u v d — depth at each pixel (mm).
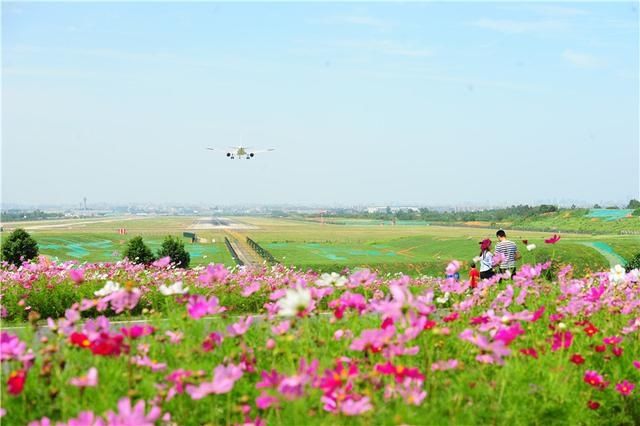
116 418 3320
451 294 8539
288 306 4070
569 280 8516
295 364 4992
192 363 4758
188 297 5340
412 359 5172
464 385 4586
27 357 4238
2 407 4254
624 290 7930
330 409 3701
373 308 5250
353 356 5266
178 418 4270
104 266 14031
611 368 5773
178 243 40312
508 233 101812
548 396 4785
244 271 13570
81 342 4105
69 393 4258
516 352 5223
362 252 67000
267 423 4168
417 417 3926
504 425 4371
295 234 110875
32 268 12312
